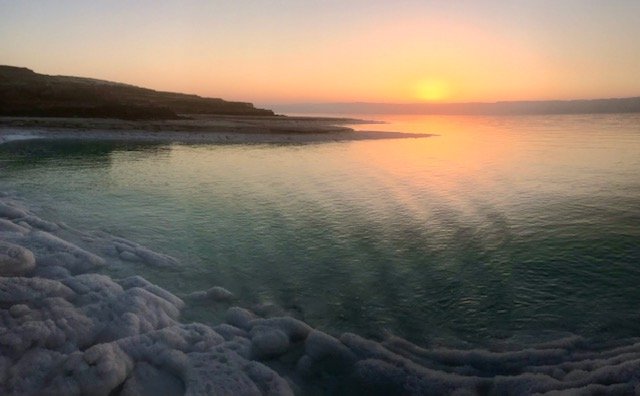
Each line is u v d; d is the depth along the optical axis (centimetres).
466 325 527
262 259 734
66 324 465
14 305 482
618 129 4056
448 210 1040
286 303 584
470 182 1409
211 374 411
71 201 1088
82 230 839
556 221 890
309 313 560
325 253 764
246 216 998
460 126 5666
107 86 5906
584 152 2173
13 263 578
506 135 3703
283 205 1112
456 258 732
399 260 730
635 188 1197
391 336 505
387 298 600
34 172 1534
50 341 443
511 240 800
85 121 3600
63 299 511
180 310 548
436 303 583
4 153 2067
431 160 2059
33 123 3228
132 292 538
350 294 611
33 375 400
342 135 3700
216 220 961
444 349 478
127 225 898
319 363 459
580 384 401
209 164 1908
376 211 1048
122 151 2341
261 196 1223
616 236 779
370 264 716
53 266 617
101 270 645
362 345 483
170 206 1079
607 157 1941
